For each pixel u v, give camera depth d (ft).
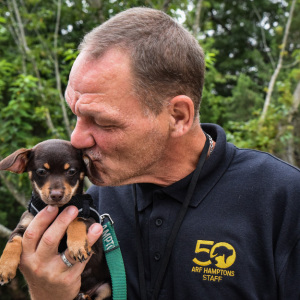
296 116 7.30
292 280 1.95
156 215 2.11
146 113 1.92
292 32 9.74
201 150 2.19
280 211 2.06
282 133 6.79
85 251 2.02
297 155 7.27
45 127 7.48
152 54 1.90
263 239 2.01
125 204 2.32
